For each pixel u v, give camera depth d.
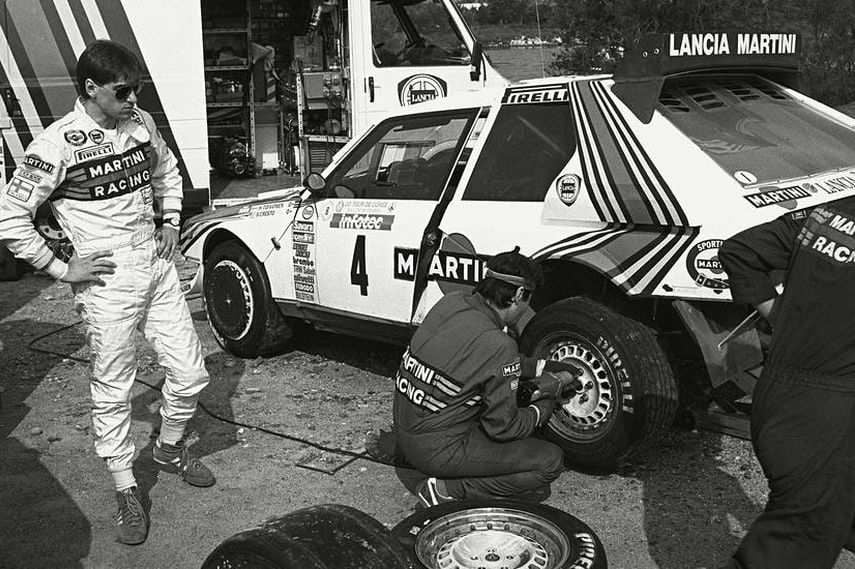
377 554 2.72
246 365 6.56
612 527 4.18
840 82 13.84
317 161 11.02
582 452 4.52
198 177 10.25
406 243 5.45
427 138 5.66
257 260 6.44
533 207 4.97
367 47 9.67
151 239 4.21
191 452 5.14
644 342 4.36
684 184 4.41
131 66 3.90
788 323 2.90
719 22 12.63
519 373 4.08
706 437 5.08
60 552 4.13
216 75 12.66
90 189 3.98
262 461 5.01
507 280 4.09
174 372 4.39
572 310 4.52
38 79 9.71
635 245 4.47
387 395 5.92
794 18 14.01
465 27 9.87
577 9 12.96
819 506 2.78
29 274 9.75
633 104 4.73
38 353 6.99
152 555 4.11
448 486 4.16
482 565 3.31
